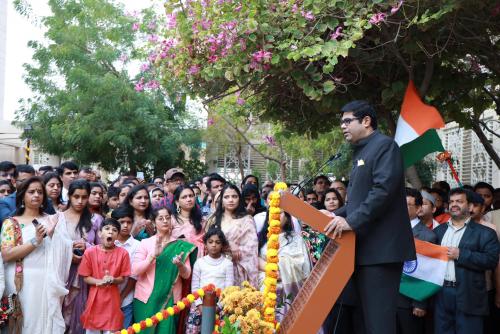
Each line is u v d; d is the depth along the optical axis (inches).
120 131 738.2
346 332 211.5
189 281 235.5
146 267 227.0
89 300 218.7
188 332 222.2
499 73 282.0
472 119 346.3
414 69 278.2
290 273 225.8
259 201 269.7
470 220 228.1
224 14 226.2
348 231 151.5
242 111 336.2
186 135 837.8
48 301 210.5
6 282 208.8
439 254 224.1
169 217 232.7
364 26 224.8
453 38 255.4
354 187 159.6
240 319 150.5
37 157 1295.5
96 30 764.6
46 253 214.2
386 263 154.6
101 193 263.4
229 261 227.5
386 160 152.6
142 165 807.1
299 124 320.8
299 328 148.1
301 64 234.5
